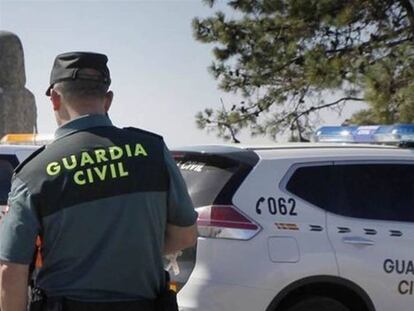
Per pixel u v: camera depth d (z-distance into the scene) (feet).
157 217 8.42
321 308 14.70
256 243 14.11
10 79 51.70
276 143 16.44
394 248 15.38
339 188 15.40
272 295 14.06
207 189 14.64
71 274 8.09
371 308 15.08
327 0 45.96
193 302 13.84
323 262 14.51
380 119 41.65
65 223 7.97
